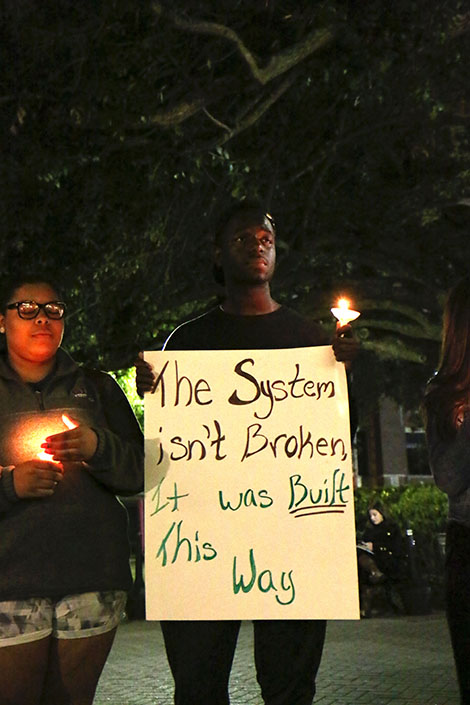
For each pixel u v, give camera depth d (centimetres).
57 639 441
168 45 1421
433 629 1438
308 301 2158
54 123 1395
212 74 1510
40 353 457
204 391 516
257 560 502
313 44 1528
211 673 511
